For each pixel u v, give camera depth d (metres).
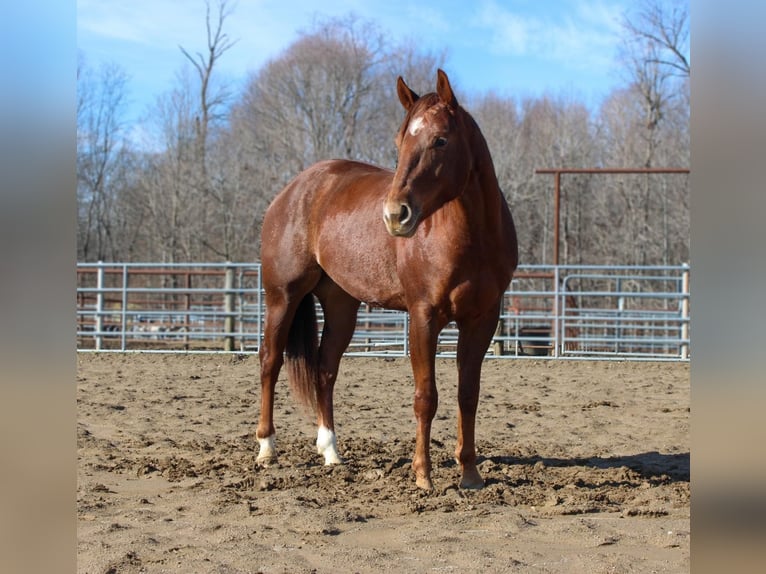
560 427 6.27
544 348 12.34
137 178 28.52
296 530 3.40
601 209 25.83
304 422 6.48
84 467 4.75
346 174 4.91
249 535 3.33
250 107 30.61
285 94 28.36
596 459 5.05
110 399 7.53
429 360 4.09
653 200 25.64
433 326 4.06
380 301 4.46
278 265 4.98
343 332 5.04
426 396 4.10
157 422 6.43
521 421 6.52
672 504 3.83
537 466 4.70
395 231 3.57
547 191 26.64
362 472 4.59
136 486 4.32
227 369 10.02
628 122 27.80
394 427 6.23
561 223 26.75
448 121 3.69
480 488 4.16
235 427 6.25
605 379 9.24
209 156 28.78
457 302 3.96
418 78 29.17
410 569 2.87
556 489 4.18
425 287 4.01
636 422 6.52
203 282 26.44
